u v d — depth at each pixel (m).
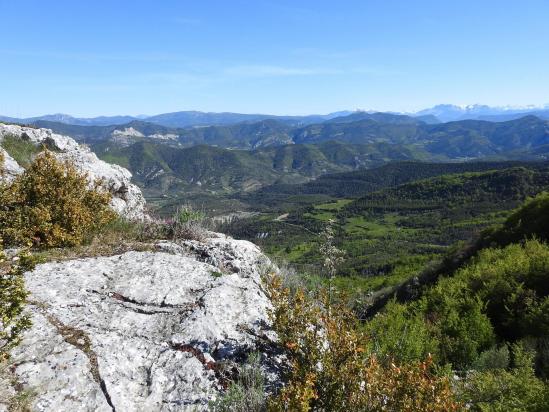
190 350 5.19
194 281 7.00
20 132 15.27
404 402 3.84
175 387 4.58
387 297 23.95
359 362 4.24
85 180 9.53
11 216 7.92
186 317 5.82
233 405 4.16
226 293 6.53
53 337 4.91
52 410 3.90
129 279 6.79
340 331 4.53
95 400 4.15
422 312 13.36
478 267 15.28
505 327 11.24
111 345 5.00
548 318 9.95
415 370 4.17
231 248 9.27
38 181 8.58
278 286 5.47
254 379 4.55
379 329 9.78
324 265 7.84
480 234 23.03
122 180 13.62
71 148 16.62
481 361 8.57
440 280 17.98
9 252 7.11
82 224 8.50
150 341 5.27
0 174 9.34
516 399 5.77
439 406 3.77
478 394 6.25
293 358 4.67
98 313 5.68
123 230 9.55
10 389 4.00
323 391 4.17
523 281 12.44
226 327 5.69
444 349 9.73
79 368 4.47
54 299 5.74
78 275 6.62
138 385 4.53
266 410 4.04
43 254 7.43
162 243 8.98
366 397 4.01
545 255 13.34
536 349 9.00
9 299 4.07
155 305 6.12
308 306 5.21
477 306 11.71
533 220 19.83
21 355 4.48
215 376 4.84
